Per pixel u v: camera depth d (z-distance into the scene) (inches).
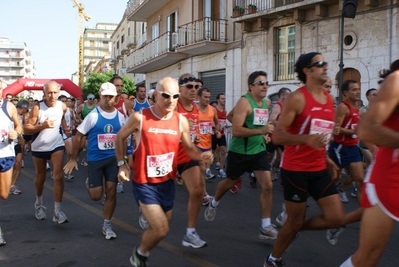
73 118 552.7
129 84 1454.2
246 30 662.5
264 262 166.9
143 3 935.0
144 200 151.7
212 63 762.2
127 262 179.6
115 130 210.4
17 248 198.8
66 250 195.2
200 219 252.5
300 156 148.7
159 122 153.9
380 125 99.7
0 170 208.7
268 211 207.3
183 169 196.9
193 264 175.8
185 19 844.0
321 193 148.2
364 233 109.2
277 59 633.0
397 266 174.4
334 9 539.5
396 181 104.3
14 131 206.7
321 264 175.9
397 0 473.7
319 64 144.9
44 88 234.1
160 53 903.1
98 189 210.5
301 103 144.2
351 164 247.3
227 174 221.5
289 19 601.9
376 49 497.0
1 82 208.1
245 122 214.1
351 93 246.1
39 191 249.8
